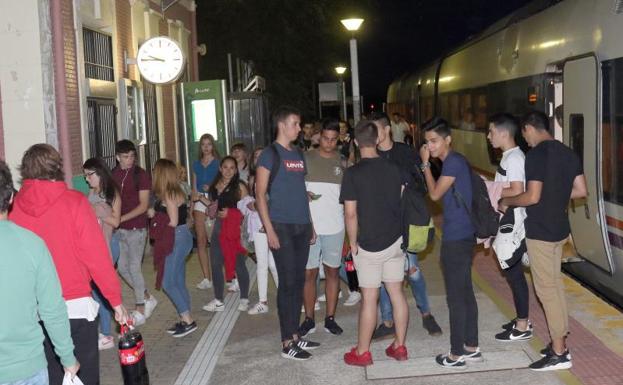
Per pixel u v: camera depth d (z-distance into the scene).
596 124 8.91
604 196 8.77
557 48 10.59
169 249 7.58
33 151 4.86
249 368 6.67
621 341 6.88
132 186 7.89
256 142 17.73
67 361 3.97
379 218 6.23
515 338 6.93
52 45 9.62
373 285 6.38
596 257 9.12
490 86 15.15
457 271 6.20
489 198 6.17
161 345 7.49
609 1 8.79
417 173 6.88
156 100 14.85
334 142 7.29
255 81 20.20
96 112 11.23
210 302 8.77
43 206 4.77
